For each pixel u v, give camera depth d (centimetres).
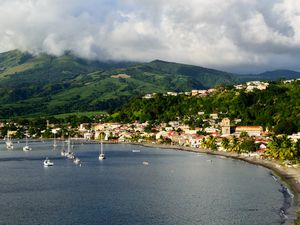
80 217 15350
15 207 16988
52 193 19975
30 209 16638
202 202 17562
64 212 16100
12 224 14550
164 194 19438
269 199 17725
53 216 15525
